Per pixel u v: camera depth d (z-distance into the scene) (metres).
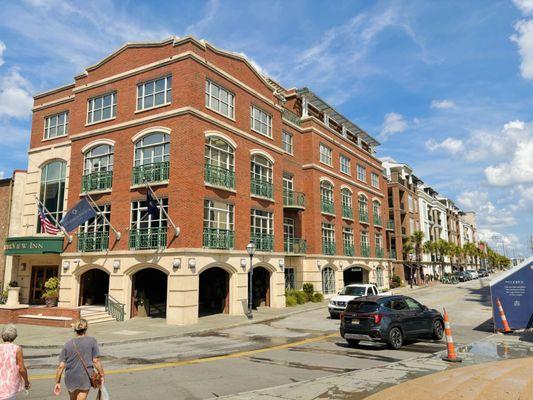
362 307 12.87
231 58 24.27
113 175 22.55
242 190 23.67
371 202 42.97
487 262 139.38
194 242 19.80
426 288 46.22
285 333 16.34
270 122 27.34
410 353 11.76
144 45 22.80
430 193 78.31
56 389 5.62
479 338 14.16
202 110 21.44
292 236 31.23
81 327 5.86
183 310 18.72
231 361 10.88
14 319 19.31
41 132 27.39
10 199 27.06
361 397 7.16
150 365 10.46
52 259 25.39
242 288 22.80
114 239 21.66
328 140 35.38
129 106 22.75
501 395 6.70
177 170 20.20
